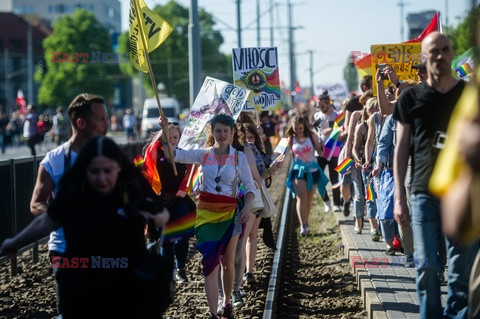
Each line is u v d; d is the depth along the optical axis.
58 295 6.46
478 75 3.94
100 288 5.58
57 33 94.25
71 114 6.63
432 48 6.44
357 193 13.91
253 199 8.68
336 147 17.00
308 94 72.69
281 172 31.72
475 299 4.91
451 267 6.70
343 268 12.60
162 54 105.69
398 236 11.64
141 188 5.70
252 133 10.71
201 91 10.83
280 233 15.30
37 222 5.72
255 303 10.07
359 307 10.08
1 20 122.56
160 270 5.55
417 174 6.65
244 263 9.95
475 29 3.90
